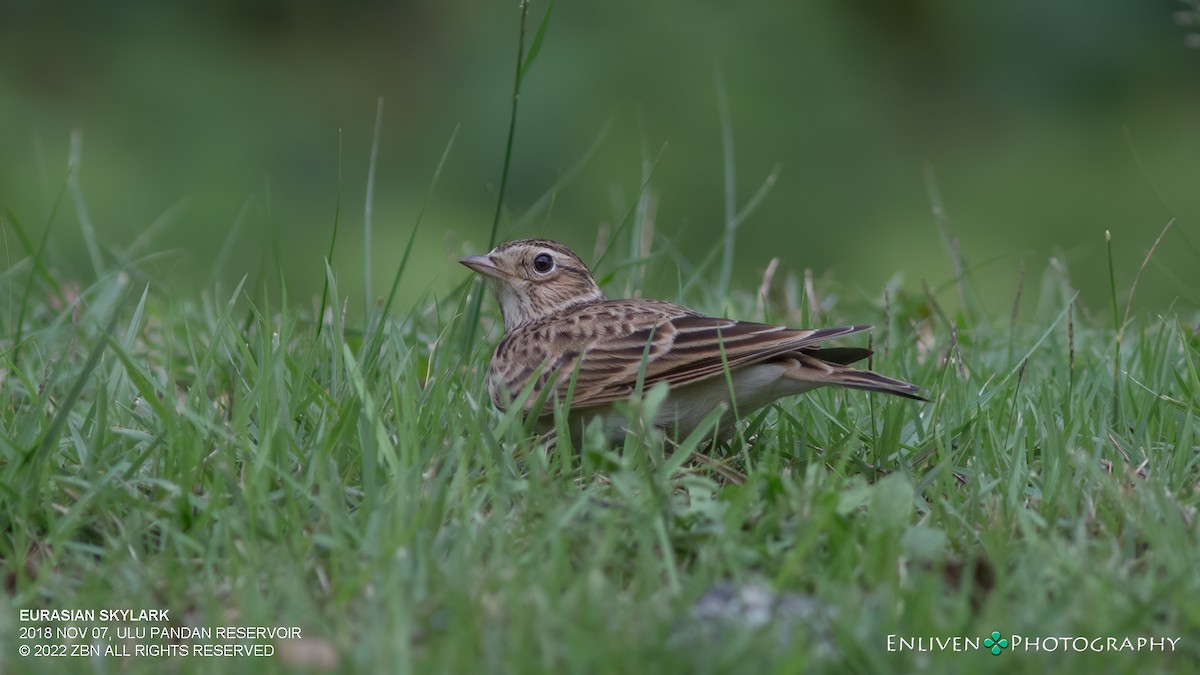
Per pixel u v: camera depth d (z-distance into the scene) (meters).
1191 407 9.89
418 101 27.58
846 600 7.00
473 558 7.53
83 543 8.30
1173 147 27.38
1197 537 8.00
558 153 26.09
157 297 14.87
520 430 9.46
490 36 27.64
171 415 9.27
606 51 26.80
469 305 12.63
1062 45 27.92
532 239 12.30
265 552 7.88
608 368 10.15
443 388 9.95
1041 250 26.30
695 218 26.28
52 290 14.38
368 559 7.75
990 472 9.38
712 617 6.98
